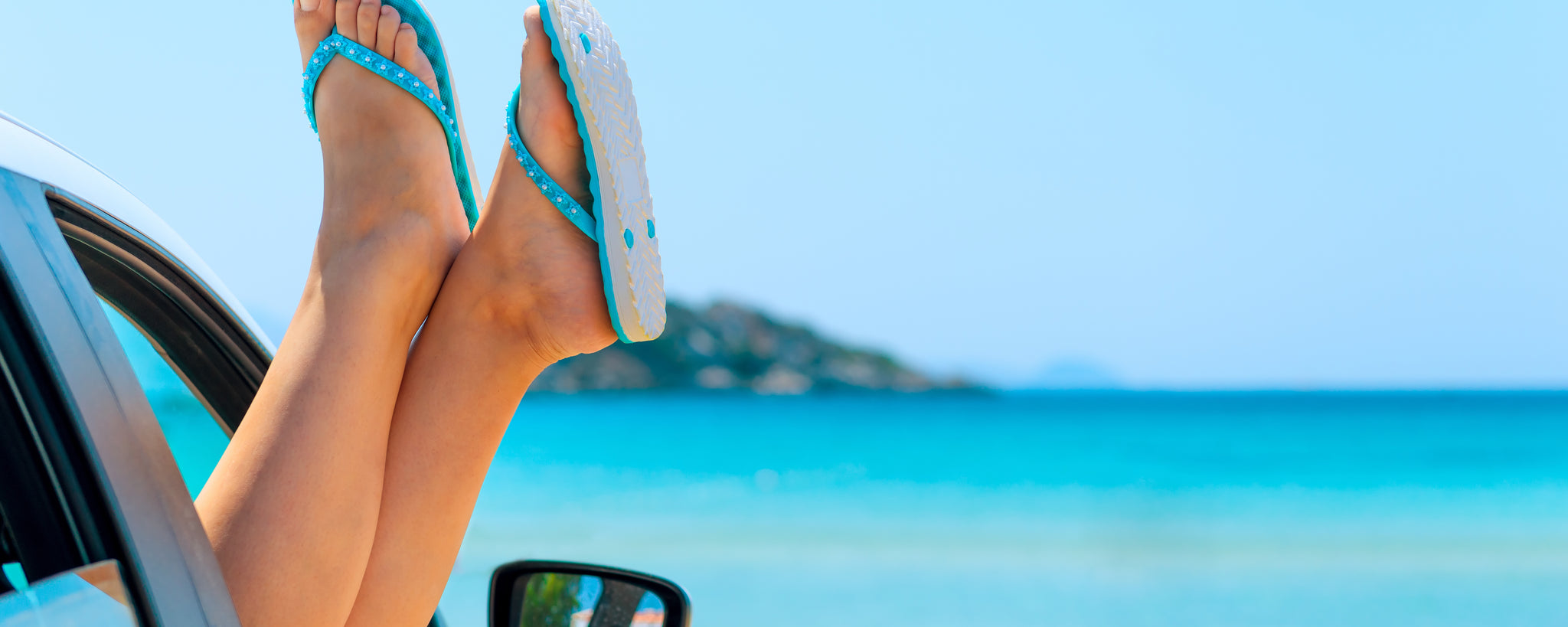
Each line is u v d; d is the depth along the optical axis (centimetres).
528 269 146
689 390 7612
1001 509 2692
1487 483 2777
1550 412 4453
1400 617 1619
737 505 2809
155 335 128
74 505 71
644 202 153
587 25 147
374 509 119
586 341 152
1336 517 2494
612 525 2584
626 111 150
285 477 108
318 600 108
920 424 4388
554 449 3722
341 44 160
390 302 133
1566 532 2262
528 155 146
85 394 75
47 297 77
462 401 143
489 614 149
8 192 82
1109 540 2334
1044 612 1691
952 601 1781
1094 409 5200
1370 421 4169
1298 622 1589
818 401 7050
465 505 142
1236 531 2388
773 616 1694
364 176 151
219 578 85
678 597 143
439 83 164
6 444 71
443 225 152
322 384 117
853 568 2102
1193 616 1652
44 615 61
